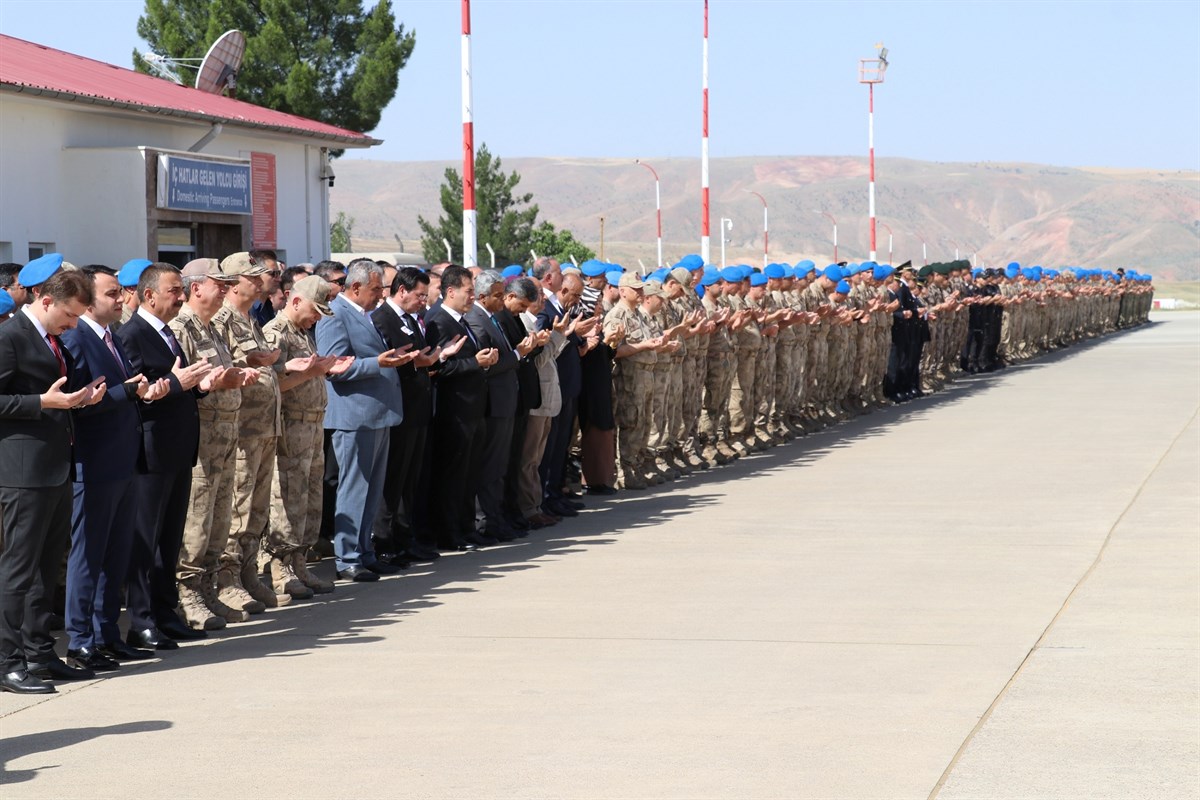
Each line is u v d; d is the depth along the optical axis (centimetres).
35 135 1744
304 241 2450
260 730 632
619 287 1424
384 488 1058
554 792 540
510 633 816
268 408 891
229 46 2556
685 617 848
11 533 720
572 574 997
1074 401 2328
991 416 2111
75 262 1819
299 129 2292
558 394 1223
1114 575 954
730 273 1628
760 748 589
